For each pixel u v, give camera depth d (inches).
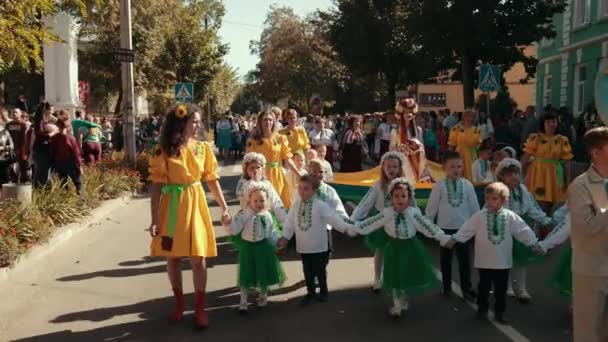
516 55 788.6
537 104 1193.4
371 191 280.1
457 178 269.4
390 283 233.9
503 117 711.7
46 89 834.8
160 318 240.8
